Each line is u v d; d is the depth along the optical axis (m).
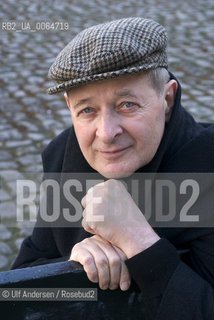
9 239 3.45
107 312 1.25
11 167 4.29
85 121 1.27
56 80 1.28
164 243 1.22
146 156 1.29
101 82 1.19
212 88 5.73
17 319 1.19
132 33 1.21
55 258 1.80
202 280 1.24
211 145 1.43
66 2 8.77
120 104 1.23
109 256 1.22
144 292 1.21
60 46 7.00
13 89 5.82
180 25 7.96
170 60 6.59
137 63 1.20
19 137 4.79
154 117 1.26
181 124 1.48
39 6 8.45
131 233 1.24
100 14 8.25
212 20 8.24
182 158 1.42
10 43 7.15
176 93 1.39
